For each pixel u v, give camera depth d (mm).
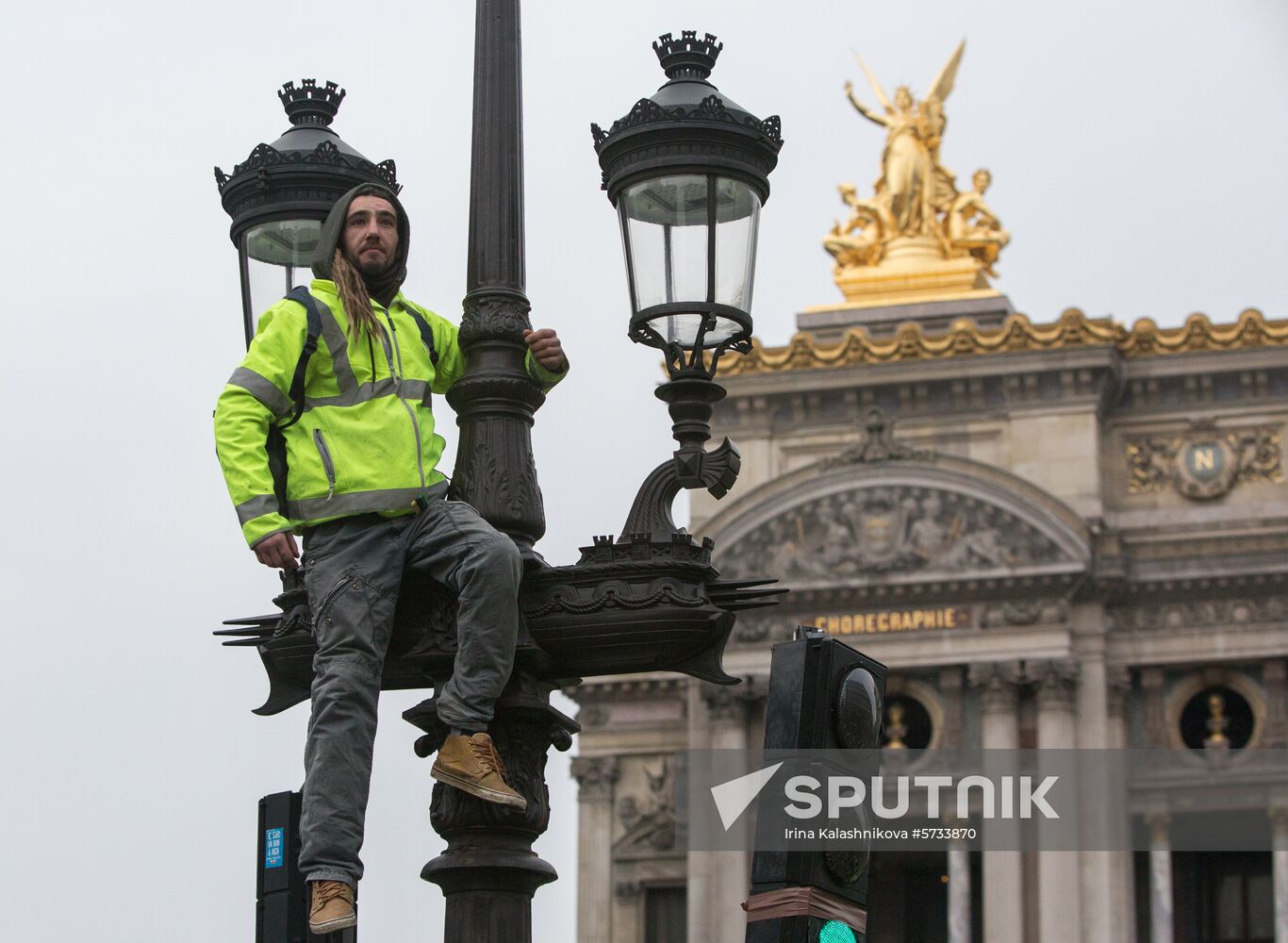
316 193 13906
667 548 12242
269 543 11234
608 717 83312
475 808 12023
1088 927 75438
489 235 12922
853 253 85438
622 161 13227
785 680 10281
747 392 81812
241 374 11531
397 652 12164
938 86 86812
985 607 78188
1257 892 78000
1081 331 79188
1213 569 78250
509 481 12500
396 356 11977
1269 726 77625
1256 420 79938
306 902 11672
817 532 79625
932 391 80688
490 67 13250
